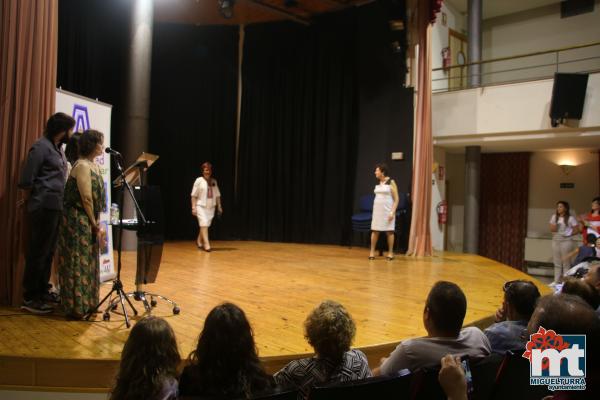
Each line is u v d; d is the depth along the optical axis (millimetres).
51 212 3225
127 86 7254
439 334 1862
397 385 1507
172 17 8695
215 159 9172
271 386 1597
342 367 1789
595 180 9148
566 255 7422
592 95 6969
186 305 3641
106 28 7676
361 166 8320
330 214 8586
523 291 2174
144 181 4164
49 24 3645
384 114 8062
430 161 7297
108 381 2424
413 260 6707
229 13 7641
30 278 3229
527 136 7496
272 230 9070
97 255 3199
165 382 1544
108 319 3129
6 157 3461
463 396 1399
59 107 3885
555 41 9281
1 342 2645
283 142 9023
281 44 8984
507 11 9695
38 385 2445
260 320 3256
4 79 3479
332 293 4223
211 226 9164
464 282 4969
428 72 7250
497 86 7621
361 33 8297
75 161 3418
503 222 10102
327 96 8633
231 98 9250
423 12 7254
